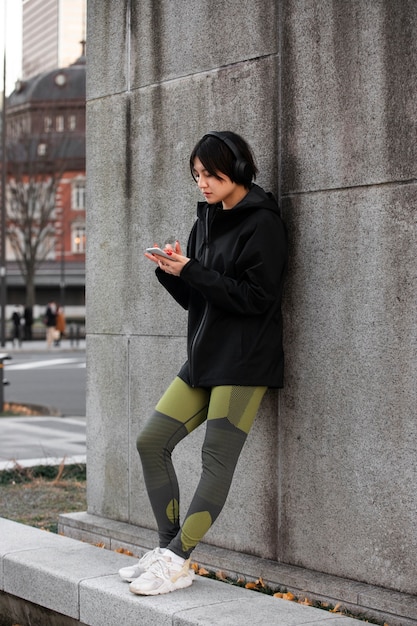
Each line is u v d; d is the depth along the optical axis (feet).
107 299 15.17
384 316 10.71
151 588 10.84
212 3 13.21
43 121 158.81
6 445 30.37
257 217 10.86
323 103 11.48
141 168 14.53
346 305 11.17
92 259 15.49
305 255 11.69
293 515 11.95
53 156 162.20
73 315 248.52
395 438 10.60
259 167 12.39
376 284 10.80
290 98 11.94
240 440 11.00
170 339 13.97
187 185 13.74
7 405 46.68
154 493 11.47
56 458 25.02
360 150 10.99
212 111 13.24
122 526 14.61
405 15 10.42
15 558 12.78
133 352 14.64
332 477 11.39
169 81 14.01
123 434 14.85
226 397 10.87
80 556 12.85
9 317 232.94
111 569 12.13
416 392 10.34
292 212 11.89
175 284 11.62
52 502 20.21
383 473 10.75
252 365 10.91
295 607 10.46
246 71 12.64
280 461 12.12
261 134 12.39
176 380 11.53
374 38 10.79
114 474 15.05
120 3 14.88
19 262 160.15
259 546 12.46
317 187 11.55
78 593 11.53
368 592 10.68
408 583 10.47
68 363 84.43
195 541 11.05
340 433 11.27
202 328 11.03
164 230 14.14
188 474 13.73
